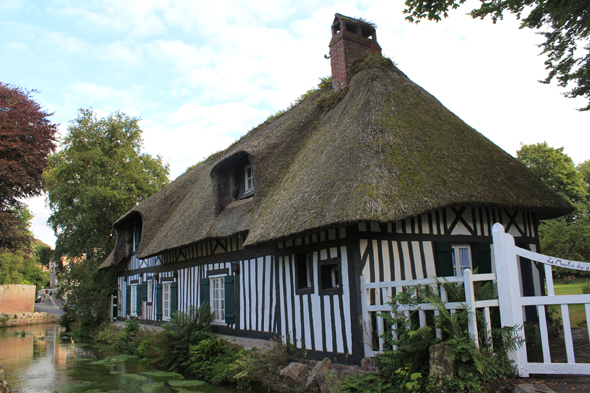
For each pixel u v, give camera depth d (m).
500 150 8.38
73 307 19.78
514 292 4.12
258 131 13.23
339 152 6.82
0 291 28.41
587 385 3.62
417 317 4.86
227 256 9.41
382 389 4.48
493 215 7.35
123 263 16.92
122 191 20.83
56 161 21.52
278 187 7.96
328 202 5.77
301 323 6.66
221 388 6.80
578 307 9.93
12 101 12.16
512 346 4.00
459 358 3.92
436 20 6.83
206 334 8.75
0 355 12.38
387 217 5.08
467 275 4.14
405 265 6.06
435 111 8.27
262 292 8.03
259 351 7.00
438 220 6.61
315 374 5.55
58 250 21.59
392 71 9.27
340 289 5.91
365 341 5.37
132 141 22.98
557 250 16.05
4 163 11.34
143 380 7.82
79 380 8.18
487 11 6.86
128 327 12.75
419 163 6.25
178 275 11.84
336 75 10.19
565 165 21.86
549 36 7.23
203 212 10.30
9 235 12.20
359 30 10.65
